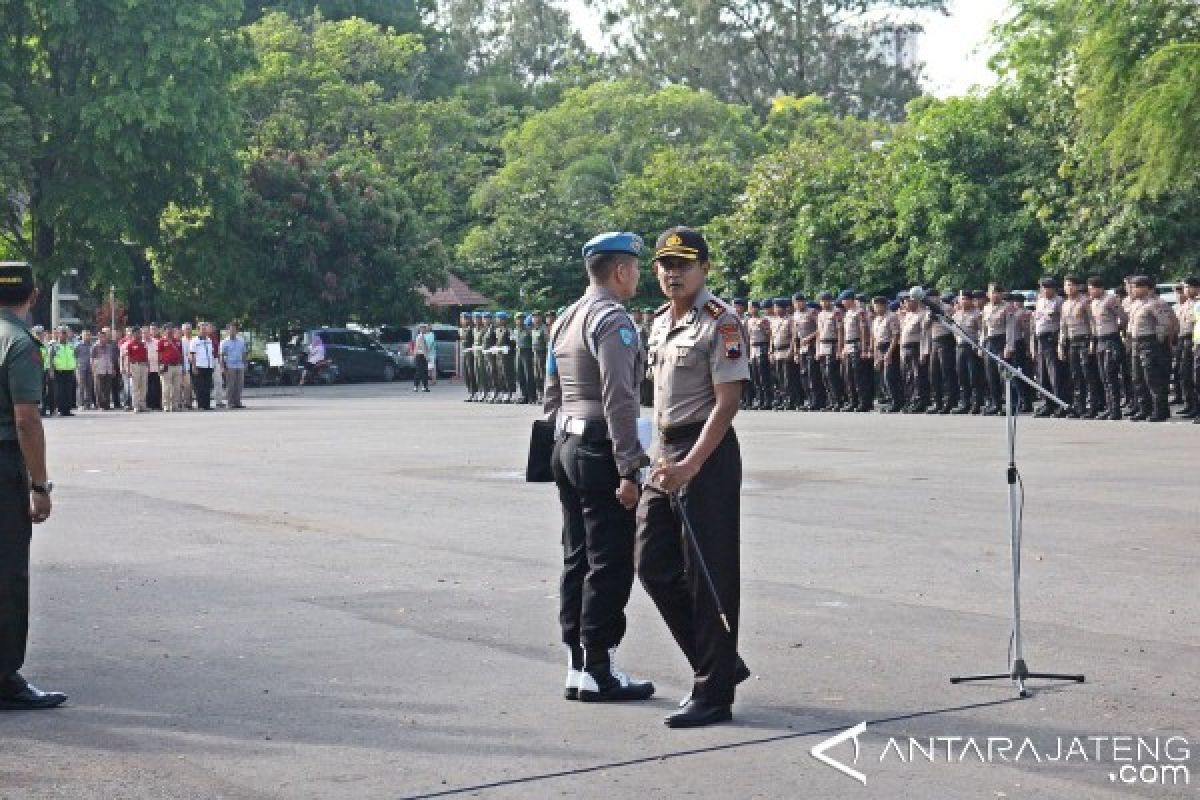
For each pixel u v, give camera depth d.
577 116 90.12
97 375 51.53
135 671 10.53
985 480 20.94
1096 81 39.16
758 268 56.31
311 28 93.44
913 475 21.67
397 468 24.20
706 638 9.02
